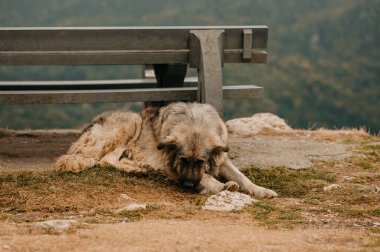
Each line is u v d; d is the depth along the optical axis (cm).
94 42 874
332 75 8188
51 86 1113
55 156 934
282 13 10250
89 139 844
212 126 804
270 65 8194
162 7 10688
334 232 602
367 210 695
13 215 657
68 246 530
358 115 6962
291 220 654
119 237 554
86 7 10831
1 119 5512
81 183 748
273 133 1176
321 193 775
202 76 887
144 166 825
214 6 10506
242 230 599
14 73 7081
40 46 864
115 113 867
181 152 781
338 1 10569
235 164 891
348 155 942
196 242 545
